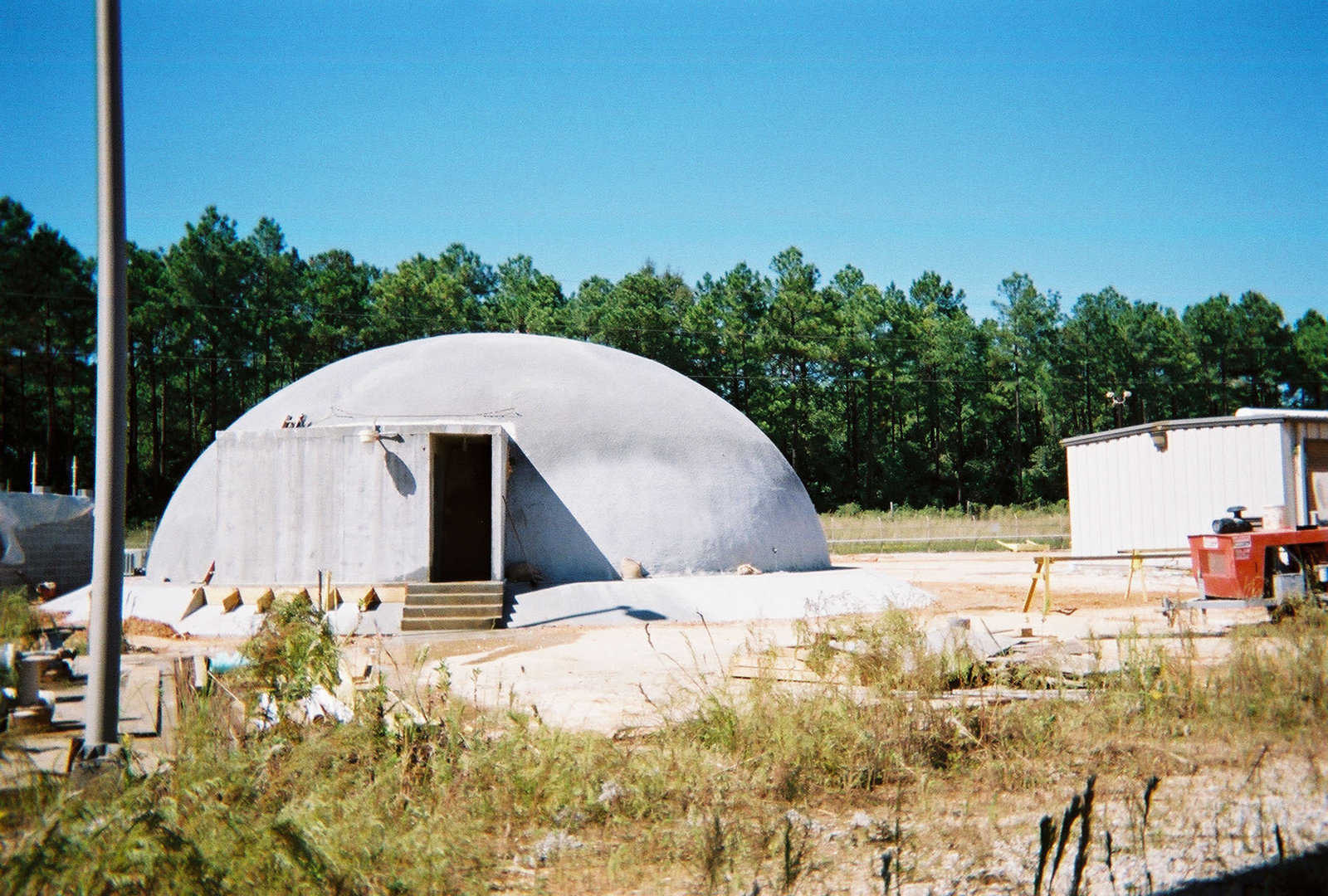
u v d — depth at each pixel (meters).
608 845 6.20
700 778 7.00
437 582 19.34
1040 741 7.95
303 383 23.09
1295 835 5.91
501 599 17.88
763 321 70.75
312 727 7.19
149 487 60.94
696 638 15.15
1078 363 74.50
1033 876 5.51
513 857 6.04
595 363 23.31
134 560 23.62
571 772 6.96
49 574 21.83
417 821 6.07
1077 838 6.00
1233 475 22.81
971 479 74.12
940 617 14.07
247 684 7.56
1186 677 8.93
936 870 5.63
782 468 23.84
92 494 24.78
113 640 6.80
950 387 73.44
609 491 20.38
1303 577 13.53
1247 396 80.38
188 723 6.73
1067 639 12.53
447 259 82.56
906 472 71.19
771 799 6.98
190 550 20.30
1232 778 7.11
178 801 5.45
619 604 18.17
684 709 9.02
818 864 5.78
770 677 8.91
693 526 20.69
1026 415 75.94
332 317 63.78
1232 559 14.05
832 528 44.91
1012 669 9.67
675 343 66.88
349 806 5.87
